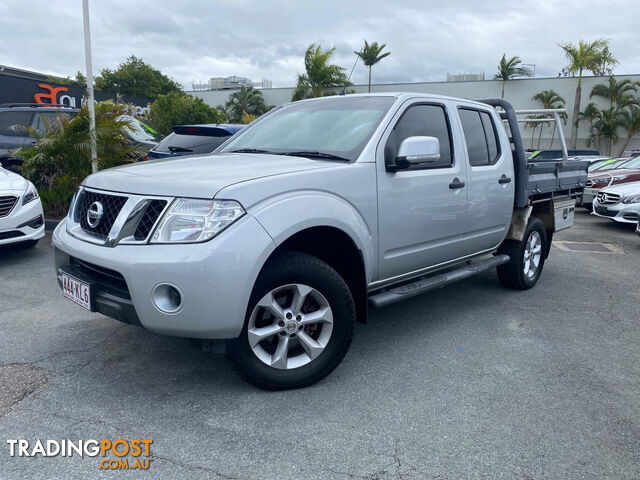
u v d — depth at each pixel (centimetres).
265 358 311
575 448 270
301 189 309
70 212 356
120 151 866
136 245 282
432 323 453
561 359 383
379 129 368
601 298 547
